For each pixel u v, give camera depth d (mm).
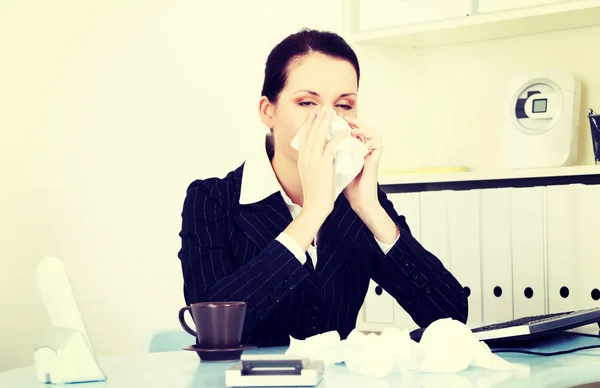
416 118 2512
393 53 2453
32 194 3014
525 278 2016
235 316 1131
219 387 911
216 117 2949
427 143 2512
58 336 979
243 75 2896
